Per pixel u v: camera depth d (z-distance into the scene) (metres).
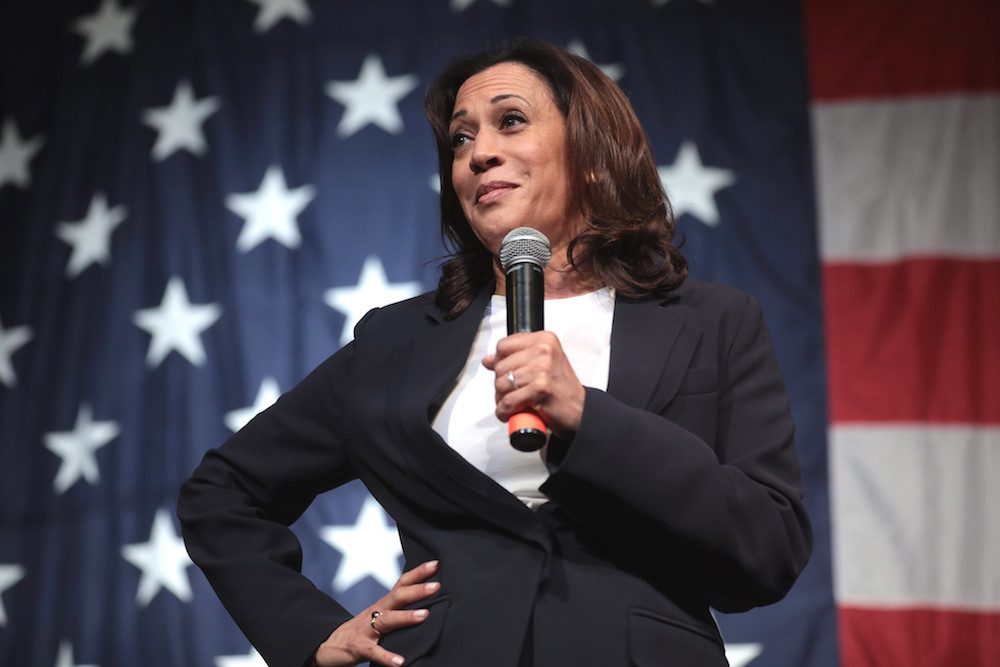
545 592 3.90
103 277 11.26
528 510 4.01
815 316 10.09
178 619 10.20
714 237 10.37
